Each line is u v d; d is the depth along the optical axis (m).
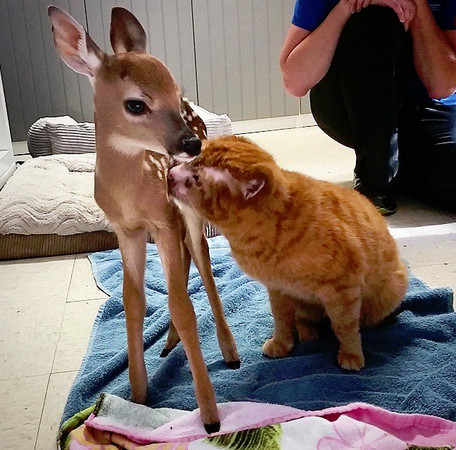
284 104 4.21
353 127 2.38
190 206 1.18
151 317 1.61
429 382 1.22
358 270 1.27
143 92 0.97
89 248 2.15
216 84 4.12
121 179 1.08
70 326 1.63
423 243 2.05
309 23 2.36
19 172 2.54
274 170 1.22
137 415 1.15
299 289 1.30
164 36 3.98
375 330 1.44
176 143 0.97
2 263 2.10
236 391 1.25
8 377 1.41
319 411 1.12
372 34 2.21
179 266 1.12
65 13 0.99
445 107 2.41
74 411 1.24
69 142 2.99
